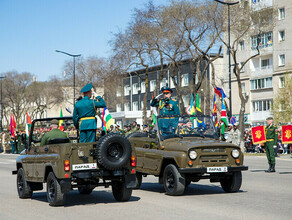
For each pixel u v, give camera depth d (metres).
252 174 16.52
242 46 63.00
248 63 62.22
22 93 85.81
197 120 12.41
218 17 39.69
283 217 8.09
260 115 60.59
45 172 10.19
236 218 8.05
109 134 9.68
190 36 39.84
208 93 60.25
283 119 46.75
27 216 8.76
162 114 13.07
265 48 59.38
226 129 24.73
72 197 11.47
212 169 10.89
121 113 78.62
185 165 10.84
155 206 9.59
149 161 12.03
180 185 10.92
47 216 8.70
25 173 11.34
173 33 39.69
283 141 17.19
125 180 9.99
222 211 8.79
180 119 12.29
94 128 10.43
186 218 8.14
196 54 42.50
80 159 9.55
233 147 11.21
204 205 9.58
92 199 10.98
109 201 10.53
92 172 9.65
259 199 10.32
